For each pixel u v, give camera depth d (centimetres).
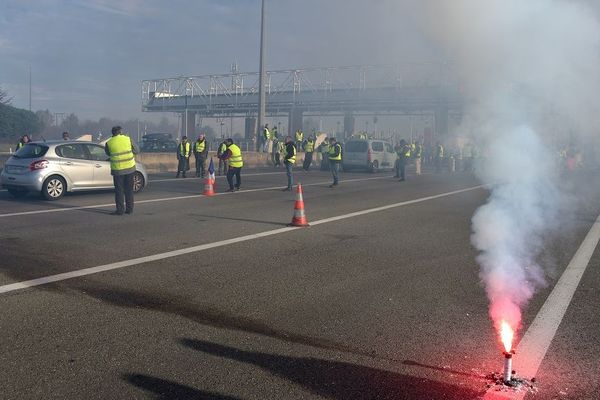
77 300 519
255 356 396
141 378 357
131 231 886
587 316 495
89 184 1325
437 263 693
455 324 469
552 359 396
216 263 676
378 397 336
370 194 1530
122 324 457
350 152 2592
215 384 350
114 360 385
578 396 339
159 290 557
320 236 870
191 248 762
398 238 861
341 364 384
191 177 2092
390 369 377
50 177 1255
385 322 472
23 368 369
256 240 829
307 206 1247
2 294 533
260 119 2892
